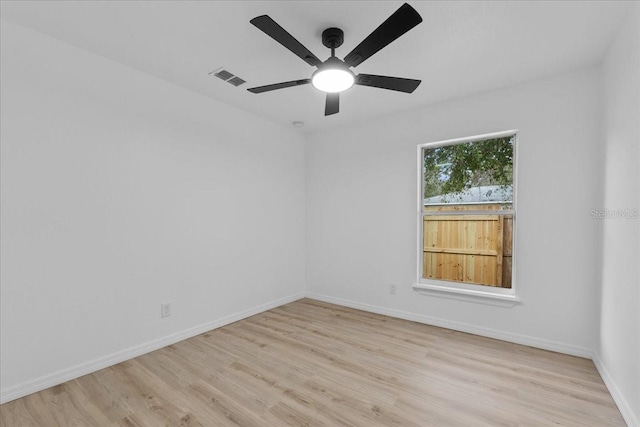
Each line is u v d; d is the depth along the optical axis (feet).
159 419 5.78
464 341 9.33
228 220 10.89
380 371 7.55
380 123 11.96
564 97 8.43
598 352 7.71
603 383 6.96
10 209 6.37
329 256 13.51
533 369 7.61
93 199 7.56
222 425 5.63
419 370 7.59
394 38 5.28
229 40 7.04
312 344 9.13
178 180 9.38
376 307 12.10
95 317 7.59
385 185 11.85
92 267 7.54
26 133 6.57
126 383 7.00
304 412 6.00
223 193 10.73
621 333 6.10
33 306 6.65
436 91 9.61
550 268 8.66
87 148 7.47
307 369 7.65
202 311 10.03
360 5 5.82
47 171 6.84
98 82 7.65
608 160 7.05
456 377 7.25
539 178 8.80
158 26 6.52
